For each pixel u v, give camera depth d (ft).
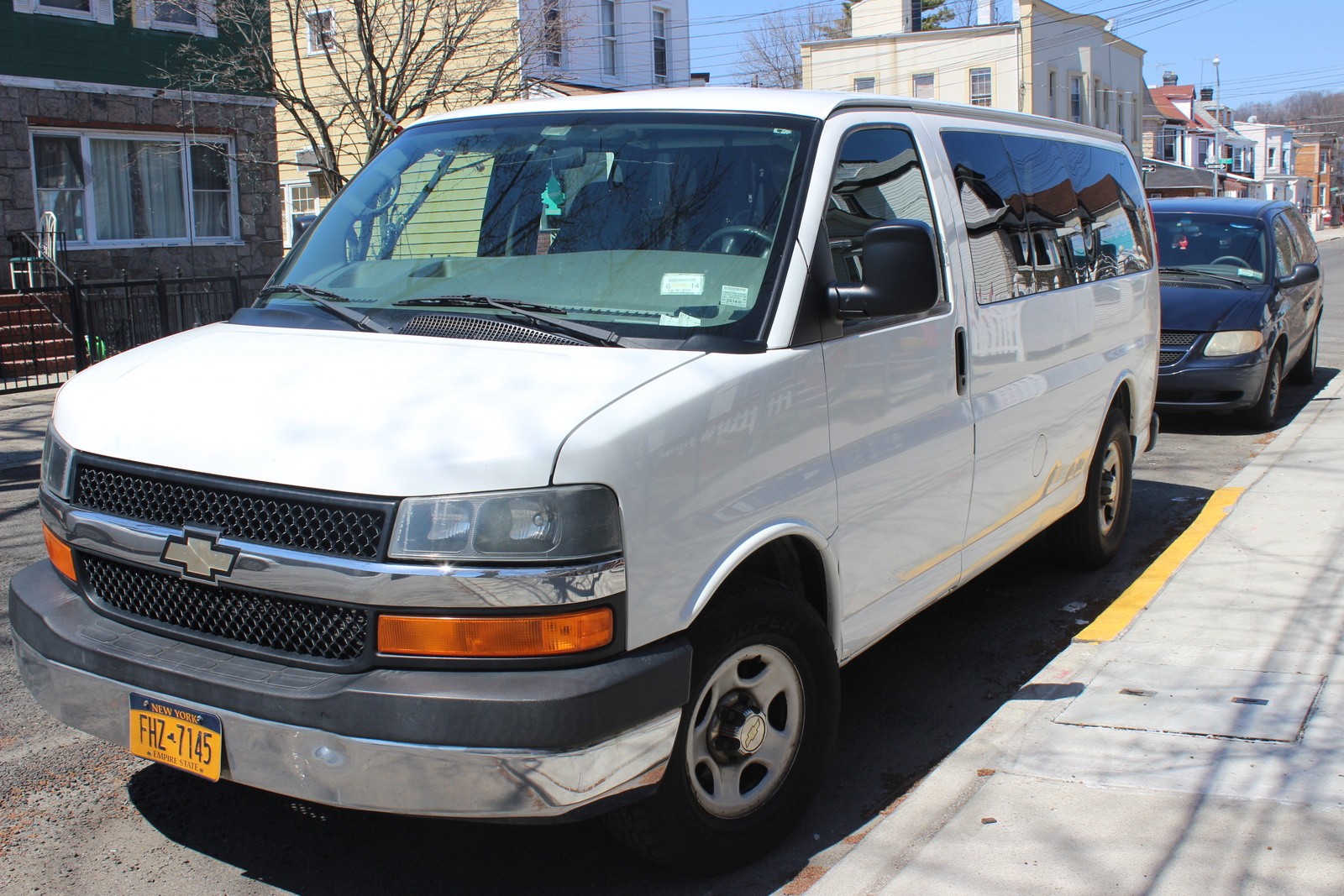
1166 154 203.82
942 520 13.67
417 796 8.89
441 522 8.84
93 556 10.52
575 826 12.02
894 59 121.49
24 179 52.24
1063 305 16.90
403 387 9.85
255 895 10.77
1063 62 124.16
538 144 13.26
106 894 10.72
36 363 44.60
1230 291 32.99
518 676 8.90
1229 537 20.35
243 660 9.55
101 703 10.07
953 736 14.26
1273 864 10.25
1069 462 17.57
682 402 9.77
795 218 11.46
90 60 54.13
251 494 9.40
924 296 11.21
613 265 11.65
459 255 12.58
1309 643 15.34
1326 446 27.32
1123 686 14.33
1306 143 319.06
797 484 10.98
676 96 13.37
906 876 10.34
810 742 11.48
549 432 9.09
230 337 11.83
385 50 63.41
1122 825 11.01
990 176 15.44
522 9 66.28
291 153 81.20
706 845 10.52
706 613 10.20
